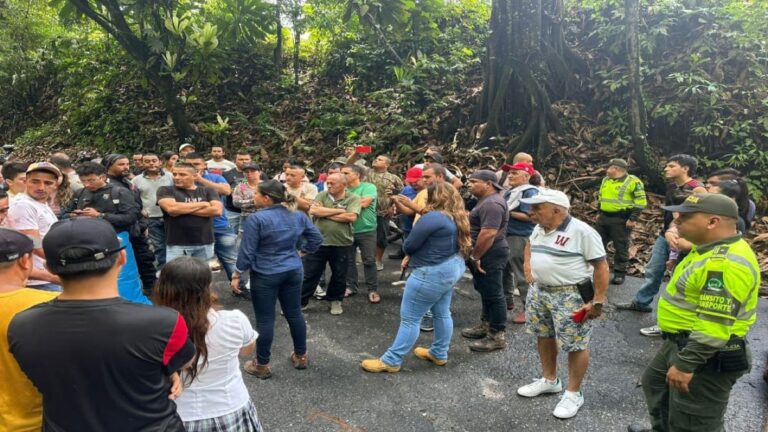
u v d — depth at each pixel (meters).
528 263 3.33
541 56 8.98
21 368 1.30
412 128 9.76
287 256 3.29
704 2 8.99
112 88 13.27
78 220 1.34
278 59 13.06
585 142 8.55
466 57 11.39
